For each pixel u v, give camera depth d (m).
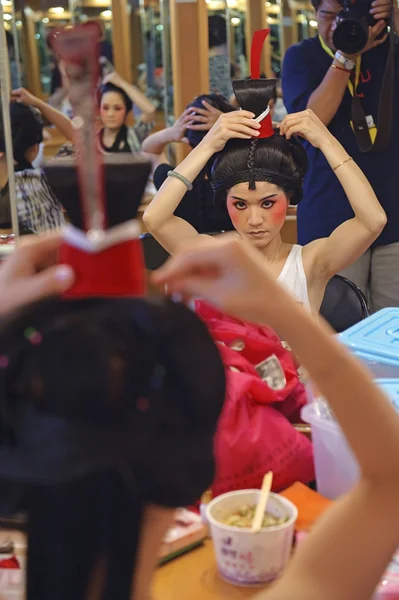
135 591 0.35
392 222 1.99
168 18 2.48
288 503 0.77
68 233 0.35
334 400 0.42
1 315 0.34
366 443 0.42
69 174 0.34
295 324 0.39
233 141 1.32
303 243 2.09
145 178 0.35
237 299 0.38
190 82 2.42
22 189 1.14
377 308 2.08
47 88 1.99
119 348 0.33
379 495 0.44
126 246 0.35
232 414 0.85
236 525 0.75
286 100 2.08
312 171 2.01
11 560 0.71
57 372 0.32
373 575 0.44
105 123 2.41
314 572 0.44
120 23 2.45
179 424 0.33
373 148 1.94
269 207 1.32
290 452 0.88
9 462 0.32
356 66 1.92
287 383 1.00
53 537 0.33
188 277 0.37
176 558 0.78
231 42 2.50
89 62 0.32
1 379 0.33
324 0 1.93
